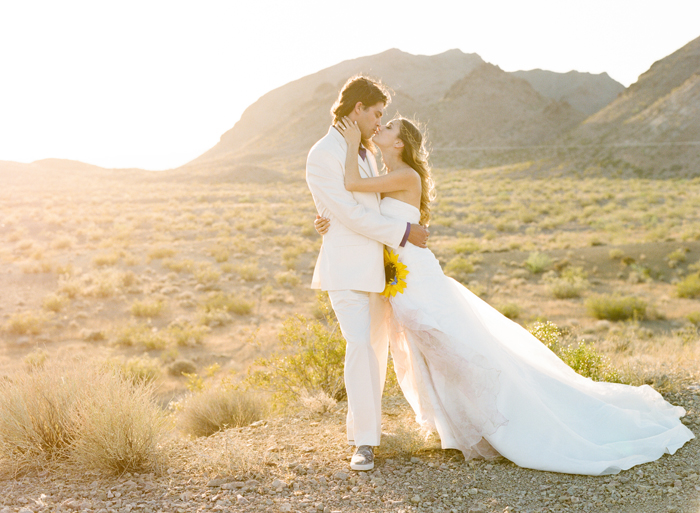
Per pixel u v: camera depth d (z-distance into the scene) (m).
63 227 44.50
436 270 3.50
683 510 2.65
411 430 3.73
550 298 27.81
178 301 25.92
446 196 72.69
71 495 2.92
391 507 2.78
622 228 45.62
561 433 3.29
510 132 180.38
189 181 108.62
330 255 3.43
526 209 58.41
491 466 3.25
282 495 2.92
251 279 30.69
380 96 3.44
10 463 3.27
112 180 111.69
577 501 2.80
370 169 3.63
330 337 5.86
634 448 3.31
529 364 3.78
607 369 5.16
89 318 23.14
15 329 20.73
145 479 3.13
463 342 3.36
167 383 14.61
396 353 3.78
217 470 3.23
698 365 5.65
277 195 72.62
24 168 115.75
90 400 3.46
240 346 19.06
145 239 41.78
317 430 4.03
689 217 50.41
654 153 106.69
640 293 28.55
